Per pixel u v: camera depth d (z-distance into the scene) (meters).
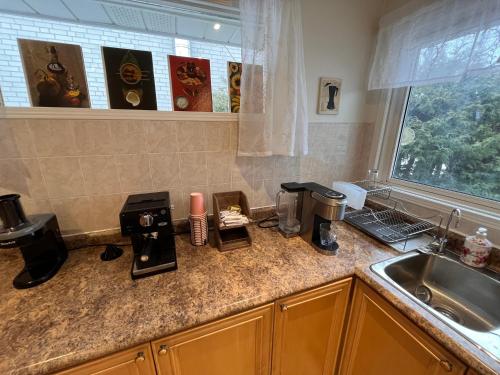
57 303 0.73
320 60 1.33
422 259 1.08
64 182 0.99
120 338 0.62
